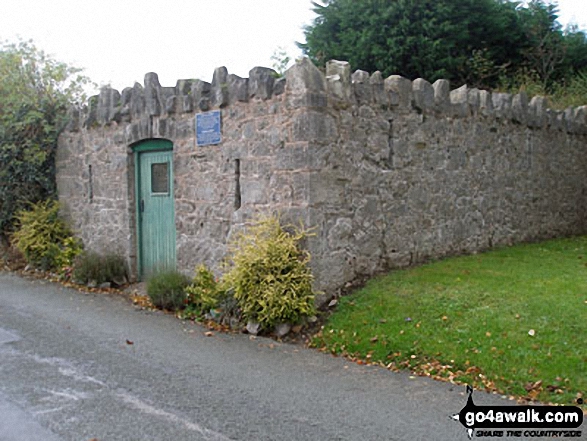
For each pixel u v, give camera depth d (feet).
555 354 18.25
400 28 58.39
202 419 14.87
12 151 38.37
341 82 25.40
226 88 27.20
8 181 38.65
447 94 31.48
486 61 57.36
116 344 21.44
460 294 23.91
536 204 39.17
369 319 22.38
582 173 44.16
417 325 21.35
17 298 29.37
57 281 33.81
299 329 22.71
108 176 34.22
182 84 29.53
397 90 28.45
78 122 36.45
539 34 65.41
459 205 32.45
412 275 26.94
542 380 16.98
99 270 31.76
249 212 26.32
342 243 25.52
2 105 40.24
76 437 13.80
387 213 27.96
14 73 40.75
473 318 21.45
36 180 38.58
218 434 14.03
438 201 30.96
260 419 14.90
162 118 30.42
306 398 16.38
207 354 20.38
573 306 21.83
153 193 32.07
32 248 36.11
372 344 20.53
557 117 40.96
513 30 64.64
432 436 14.03
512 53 65.46
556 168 41.16
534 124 38.45
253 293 22.66
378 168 27.48
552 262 30.42
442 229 31.30
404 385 17.47
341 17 63.00
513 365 17.93
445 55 58.08
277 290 22.21
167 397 16.33
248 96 26.13
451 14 58.90
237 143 26.81
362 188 26.61
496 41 63.67
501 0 67.05
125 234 33.12
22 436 13.84
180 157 29.76
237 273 23.17
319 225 24.35
